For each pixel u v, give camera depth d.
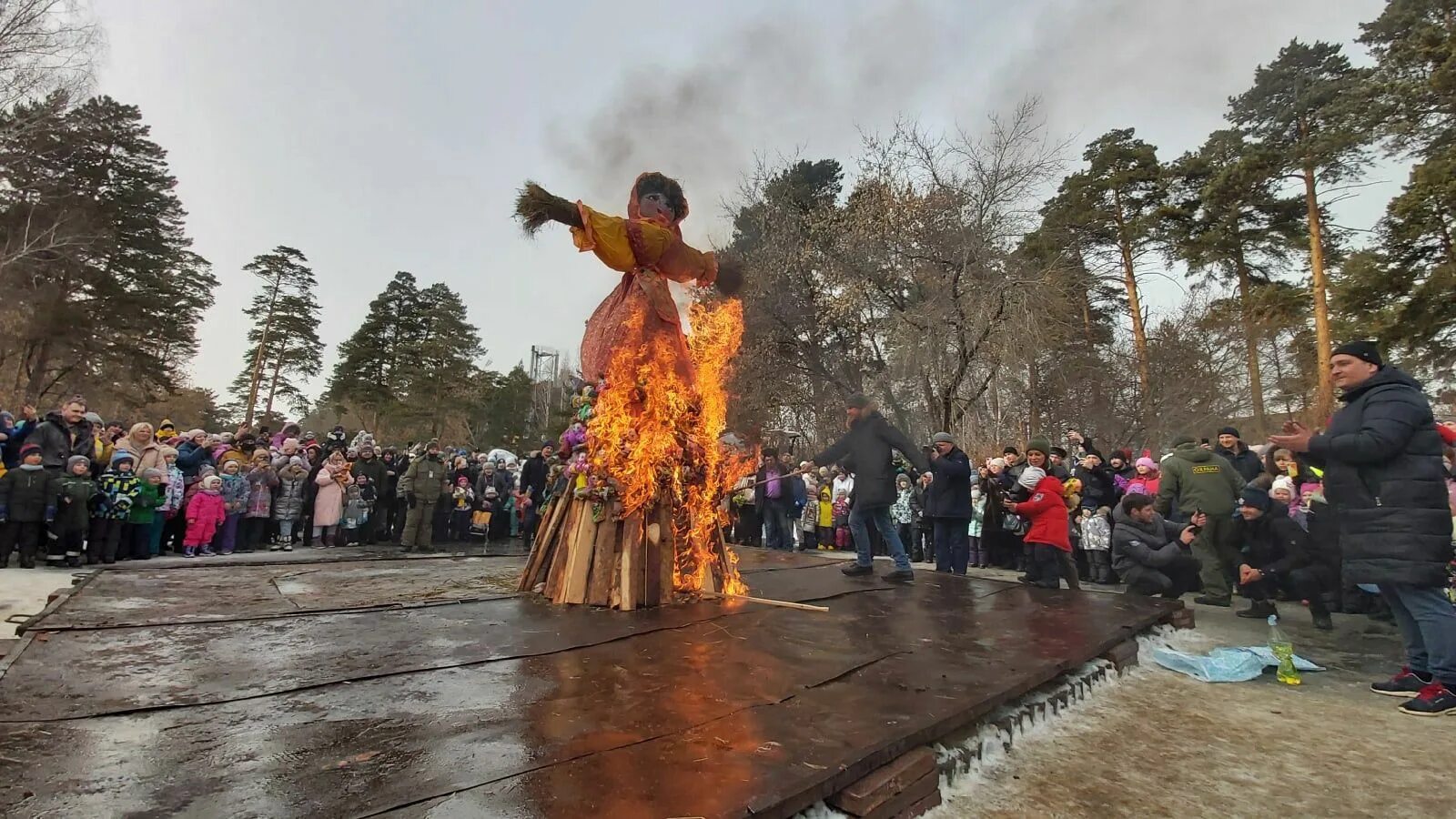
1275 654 4.82
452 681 3.13
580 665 3.46
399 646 3.69
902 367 18.61
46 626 3.85
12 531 7.46
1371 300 20.56
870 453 7.05
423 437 42.00
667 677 3.30
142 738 2.37
